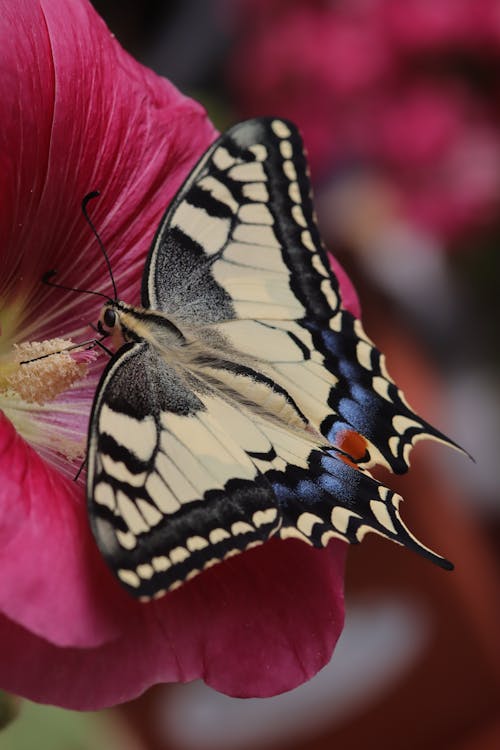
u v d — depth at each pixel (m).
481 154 0.60
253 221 0.44
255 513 0.41
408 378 0.57
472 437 0.61
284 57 0.60
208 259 0.44
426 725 0.56
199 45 0.72
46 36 0.43
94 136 0.45
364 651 0.55
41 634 0.40
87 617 0.40
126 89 0.45
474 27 0.59
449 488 0.57
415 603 0.55
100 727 0.51
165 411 0.41
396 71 0.60
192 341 0.43
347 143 0.60
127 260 0.46
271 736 0.56
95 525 0.39
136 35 0.75
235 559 0.43
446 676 0.56
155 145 0.46
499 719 0.56
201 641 0.42
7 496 0.41
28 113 0.43
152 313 0.43
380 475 0.54
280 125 0.44
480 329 0.64
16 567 0.40
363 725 0.56
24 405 0.45
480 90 0.60
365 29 0.60
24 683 0.41
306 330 0.44
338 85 0.60
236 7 0.66
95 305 0.46
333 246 0.57
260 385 0.43
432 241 0.61
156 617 0.42
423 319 0.60
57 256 0.45
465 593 0.56
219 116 0.65
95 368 0.46
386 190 0.60
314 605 0.43
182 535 0.40
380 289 0.57
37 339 0.46
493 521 0.61
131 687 0.41
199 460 0.41
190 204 0.44
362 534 0.42
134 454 0.41
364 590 0.55
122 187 0.45
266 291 0.44
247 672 0.42
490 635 0.56
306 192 0.44
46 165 0.44
